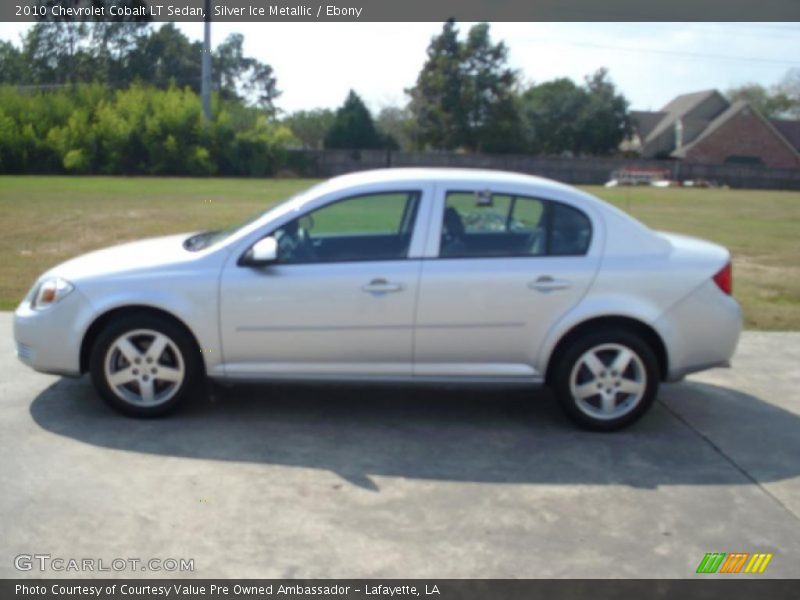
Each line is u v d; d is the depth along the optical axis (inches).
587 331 216.1
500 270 211.6
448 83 2359.7
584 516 170.1
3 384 243.0
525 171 2155.5
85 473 182.2
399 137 2527.1
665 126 2684.5
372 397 243.9
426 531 161.3
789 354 304.8
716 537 162.9
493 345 214.4
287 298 210.5
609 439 215.6
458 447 206.5
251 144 1958.7
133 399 217.0
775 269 550.0
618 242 216.8
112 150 1870.1
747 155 2539.4
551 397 249.8
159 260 216.2
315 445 204.2
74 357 214.1
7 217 724.0
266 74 2701.8
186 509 166.7
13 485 175.0
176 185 1407.5
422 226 214.4
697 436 219.5
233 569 145.3
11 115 1888.5
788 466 200.4
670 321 215.3
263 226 215.0
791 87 3548.2
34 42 2399.1
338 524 162.9
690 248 223.9
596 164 2181.3
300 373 215.2
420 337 212.8
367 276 210.5
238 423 217.5
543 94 2568.9
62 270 220.1
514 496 178.5
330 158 2079.2
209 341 212.5
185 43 2486.5
